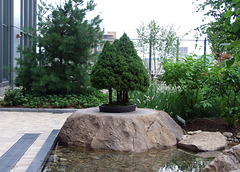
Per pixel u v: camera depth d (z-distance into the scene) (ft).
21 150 12.66
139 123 14.56
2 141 14.40
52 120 21.80
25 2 49.03
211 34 28.63
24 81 31.78
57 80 30.01
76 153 13.34
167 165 11.77
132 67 15.78
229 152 10.28
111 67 15.70
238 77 17.61
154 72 41.55
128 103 16.70
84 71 32.01
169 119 17.40
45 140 14.75
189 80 18.60
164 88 23.56
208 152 14.11
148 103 21.48
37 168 10.11
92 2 32.83
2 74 39.27
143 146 13.97
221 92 18.31
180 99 20.53
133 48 16.62
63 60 33.42
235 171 8.24
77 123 15.03
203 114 21.34
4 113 25.25
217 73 17.94
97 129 14.48
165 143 14.80
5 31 40.60
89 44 31.58
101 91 38.47
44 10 32.32
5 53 40.78
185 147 14.82
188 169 11.28
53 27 32.22
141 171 10.91
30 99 29.63
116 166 11.46
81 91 33.19
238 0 7.13
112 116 14.62
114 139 13.97
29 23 52.01
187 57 19.86
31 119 22.11
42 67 30.76
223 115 20.31
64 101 28.81
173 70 19.80
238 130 18.30
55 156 12.77
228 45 7.66
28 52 31.99
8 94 29.58
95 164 11.68
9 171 9.85
